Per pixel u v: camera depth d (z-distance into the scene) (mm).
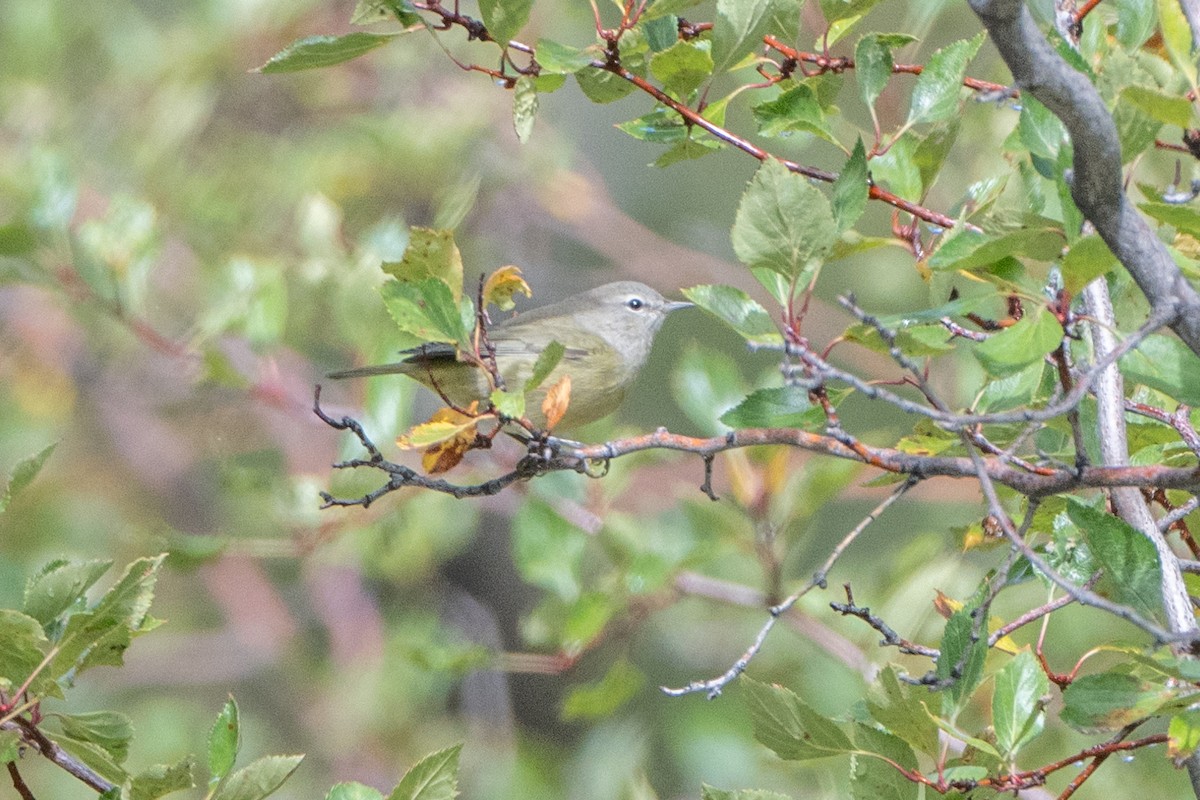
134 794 6246
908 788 6375
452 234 6398
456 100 17156
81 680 16812
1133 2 6988
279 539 12844
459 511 15586
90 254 12625
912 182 7340
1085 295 6949
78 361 17922
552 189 18078
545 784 14781
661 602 11789
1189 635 5012
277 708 17000
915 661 11055
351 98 17547
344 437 12453
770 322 6586
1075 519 6117
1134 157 5586
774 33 7660
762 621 14180
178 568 12336
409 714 16250
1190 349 5430
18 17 17281
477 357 6484
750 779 13648
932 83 7309
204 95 16891
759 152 7227
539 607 12258
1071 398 5074
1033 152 5918
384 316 12891
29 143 16203
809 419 6422
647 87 7207
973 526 8023
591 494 12438
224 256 15438
